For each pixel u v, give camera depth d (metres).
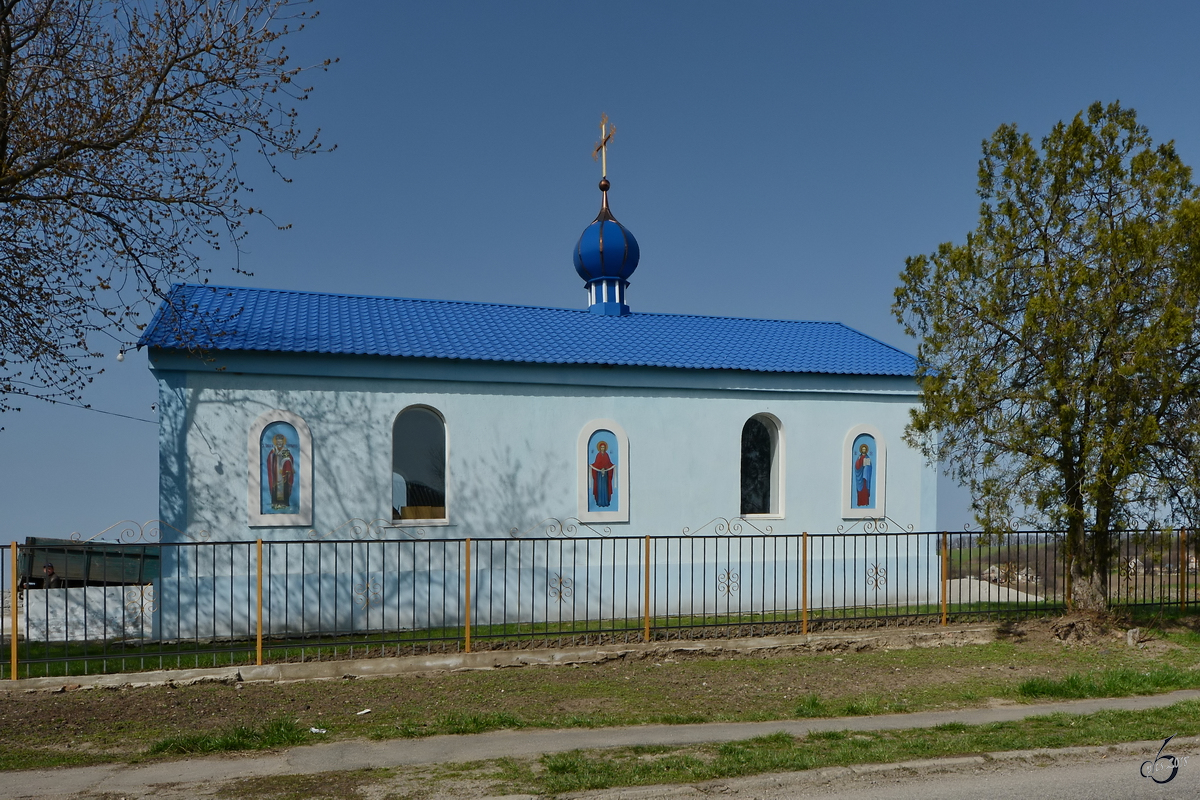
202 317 14.80
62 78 12.93
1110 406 12.98
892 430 18.08
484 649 12.36
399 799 6.52
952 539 14.88
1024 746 7.86
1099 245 12.95
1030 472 13.43
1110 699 10.46
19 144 12.56
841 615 15.58
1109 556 14.47
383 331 15.94
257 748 8.02
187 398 13.77
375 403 14.79
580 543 15.86
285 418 14.20
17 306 13.58
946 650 13.37
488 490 15.37
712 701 10.21
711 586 16.58
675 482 16.59
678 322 19.95
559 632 12.82
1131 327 13.07
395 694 10.45
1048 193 13.92
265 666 11.16
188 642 13.10
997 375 13.52
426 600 14.79
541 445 15.78
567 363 15.82
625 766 7.30
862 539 17.69
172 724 9.01
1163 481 13.15
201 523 13.66
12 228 13.30
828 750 7.75
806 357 18.30
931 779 7.13
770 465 17.70
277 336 14.72
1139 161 13.47
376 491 14.64
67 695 10.24
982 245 14.14
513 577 15.35
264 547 13.95
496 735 8.56
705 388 16.88
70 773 7.28
